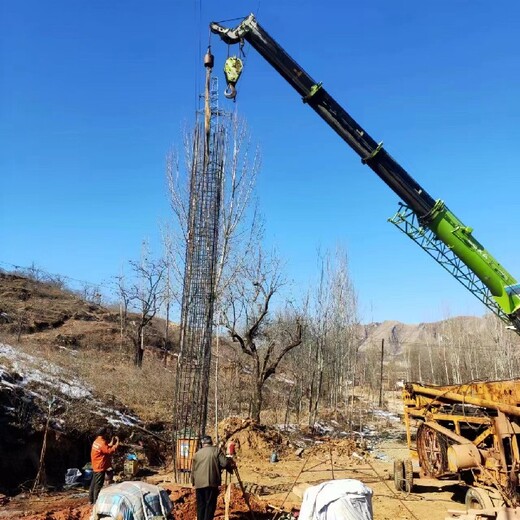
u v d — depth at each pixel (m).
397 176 16.11
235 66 15.47
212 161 15.58
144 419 19.88
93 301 48.47
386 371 67.56
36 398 16.14
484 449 12.14
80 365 23.98
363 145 16.02
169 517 7.69
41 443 14.59
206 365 14.67
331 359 36.03
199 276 15.18
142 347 34.91
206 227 15.34
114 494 7.46
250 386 31.77
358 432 29.47
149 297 35.00
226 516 9.55
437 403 14.84
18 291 40.25
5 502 11.91
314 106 15.99
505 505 10.75
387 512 12.66
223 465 9.54
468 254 16.06
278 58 15.58
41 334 33.91
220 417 25.86
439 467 13.96
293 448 22.73
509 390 11.39
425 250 16.72
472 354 52.25
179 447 14.14
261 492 14.28
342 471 18.80
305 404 34.16
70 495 13.07
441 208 16.23
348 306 38.12
